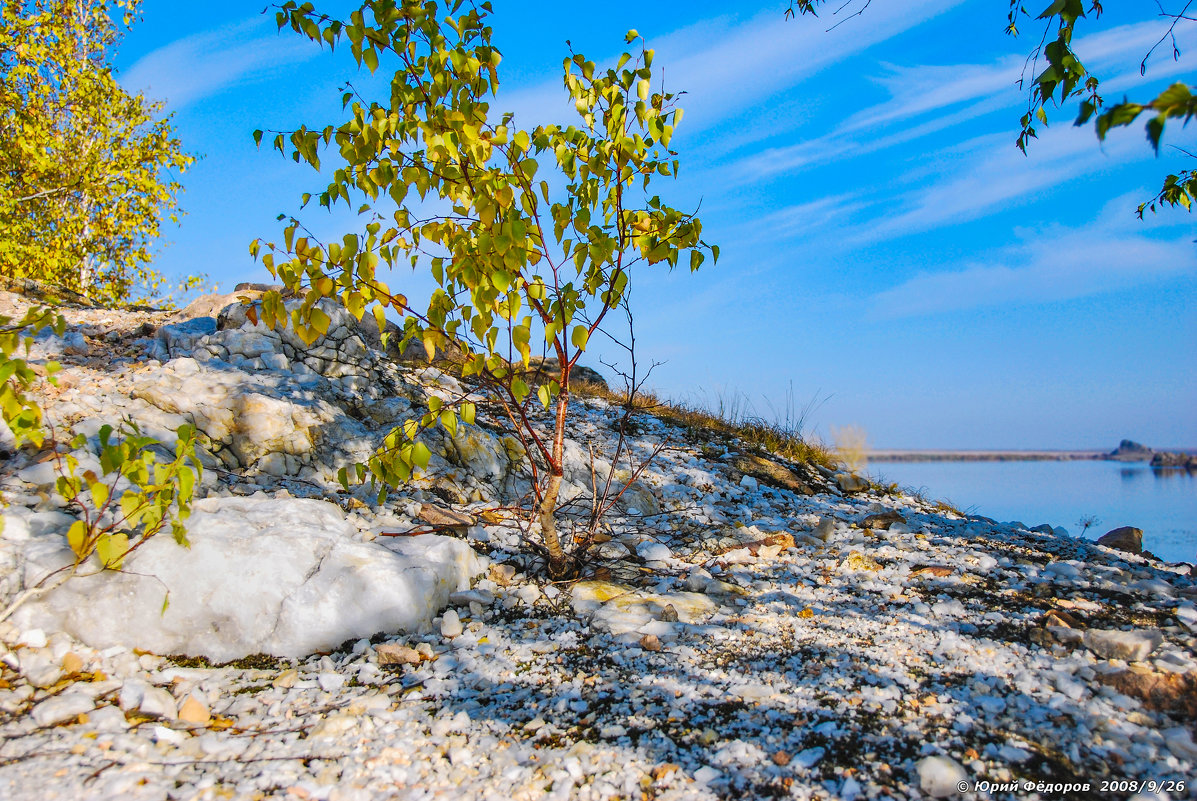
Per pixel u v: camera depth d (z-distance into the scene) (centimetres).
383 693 278
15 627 280
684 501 610
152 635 295
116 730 237
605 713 262
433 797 212
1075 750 222
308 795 211
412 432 340
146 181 1459
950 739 230
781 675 283
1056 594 362
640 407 931
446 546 377
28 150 1297
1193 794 200
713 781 217
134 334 665
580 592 383
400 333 915
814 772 218
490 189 336
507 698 275
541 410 789
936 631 318
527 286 352
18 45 1302
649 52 345
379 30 338
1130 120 174
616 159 355
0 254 1231
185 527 323
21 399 300
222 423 489
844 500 694
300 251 318
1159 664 266
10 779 203
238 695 274
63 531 330
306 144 353
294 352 601
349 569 329
